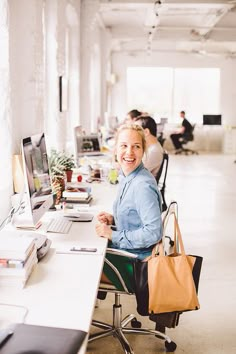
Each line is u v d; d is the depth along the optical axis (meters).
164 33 11.97
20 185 3.42
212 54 15.34
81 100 8.27
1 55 3.37
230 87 15.75
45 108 5.48
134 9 9.50
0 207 3.12
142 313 2.39
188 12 9.84
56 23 5.29
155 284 2.31
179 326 3.16
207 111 15.88
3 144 3.43
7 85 3.41
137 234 2.54
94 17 8.13
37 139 2.71
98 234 2.66
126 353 2.72
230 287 3.84
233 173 10.44
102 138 8.48
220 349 2.88
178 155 14.34
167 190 8.16
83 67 8.19
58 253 2.35
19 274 1.90
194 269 2.39
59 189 3.47
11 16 3.67
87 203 3.51
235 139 14.96
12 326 1.56
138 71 15.73
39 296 1.83
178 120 15.84
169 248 4.71
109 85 13.57
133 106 15.85
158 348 2.88
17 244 1.98
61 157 4.23
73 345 1.45
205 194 7.88
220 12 9.12
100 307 3.42
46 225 2.86
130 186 2.66
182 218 6.16
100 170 4.78
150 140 4.68
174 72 15.72
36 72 4.02
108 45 11.72
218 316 3.32
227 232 5.53
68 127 7.63
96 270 2.12
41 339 1.48
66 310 1.71
